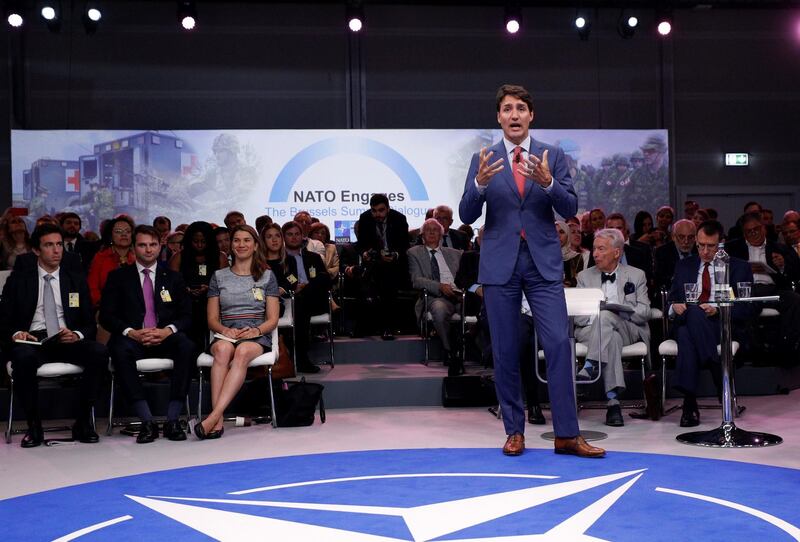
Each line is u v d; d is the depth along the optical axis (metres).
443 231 8.34
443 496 3.62
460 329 6.97
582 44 11.95
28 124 11.29
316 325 7.67
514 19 11.31
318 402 6.34
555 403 4.46
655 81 12.00
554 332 4.40
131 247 6.60
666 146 11.27
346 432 5.41
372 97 11.77
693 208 9.87
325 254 8.21
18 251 7.41
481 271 4.45
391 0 11.58
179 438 5.29
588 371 5.55
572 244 7.40
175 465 4.50
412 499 3.58
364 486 3.85
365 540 3.01
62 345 5.48
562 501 3.49
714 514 3.26
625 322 5.73
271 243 6.94
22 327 5.59
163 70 11.50
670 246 7.18
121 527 3.27
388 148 10.95
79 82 11.37
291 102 11.66
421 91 11.80
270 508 3.49
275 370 5.83
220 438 5.32
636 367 6.83
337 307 7.56
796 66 12.22
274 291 5.81
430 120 11.82
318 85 11.70
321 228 8.62
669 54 11.98
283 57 11.66
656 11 11.71
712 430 4.91
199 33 11.55
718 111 12.12
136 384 5.41
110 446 5.17
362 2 11.25
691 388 5.34
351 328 8.19
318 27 11.70
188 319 5.73
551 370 4.45
